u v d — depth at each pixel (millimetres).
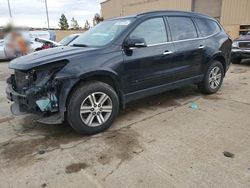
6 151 3240
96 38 4195
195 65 4914
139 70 4000
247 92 5566
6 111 4816
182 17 4773
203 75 5176
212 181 2510
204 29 5133
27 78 3373
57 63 3318
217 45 5246
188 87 6059
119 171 2732
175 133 3590
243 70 8297
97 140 3465
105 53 3650
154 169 2740
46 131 3807
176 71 4574
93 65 3475
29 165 2906
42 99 3287
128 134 3611
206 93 5434
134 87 4043
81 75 3359
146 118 4188
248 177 2553
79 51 3604
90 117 3561
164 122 3996
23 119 4309
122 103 3990
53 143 3422
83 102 3451
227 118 4074
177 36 4562
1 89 6719
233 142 3268
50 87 3299
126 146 3266
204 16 5293
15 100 3600
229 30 16703
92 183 2553
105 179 2607
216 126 3779
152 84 4277
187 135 3514
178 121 4020
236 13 17500
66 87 3299
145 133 3625
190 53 4719
